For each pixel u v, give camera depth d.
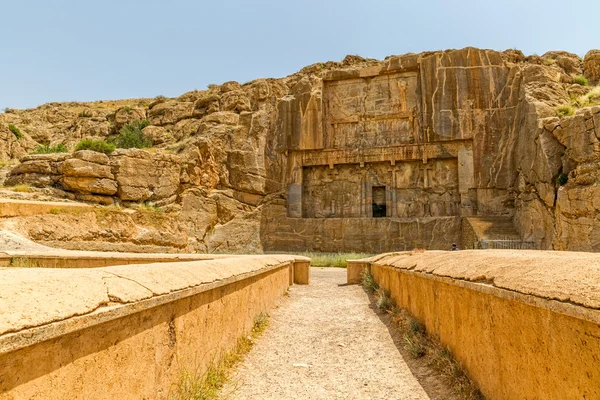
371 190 34.62
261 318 8.16
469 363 4.72
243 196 33.56
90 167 25.81
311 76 36.12
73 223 21.02
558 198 22.17
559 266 3.19
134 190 27.39
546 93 28.36
